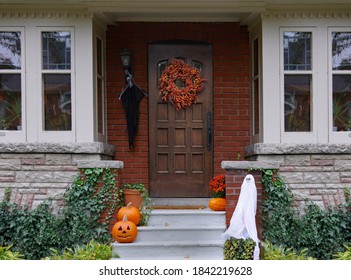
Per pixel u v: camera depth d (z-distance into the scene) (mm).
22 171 7684
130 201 7797
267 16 7812
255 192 6719
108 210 7488
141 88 8680
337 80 7926
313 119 7824
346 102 7914
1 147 7648
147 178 8656
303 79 7910
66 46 7816
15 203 7566
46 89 7836
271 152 7660
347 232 7434
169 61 8766
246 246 6367
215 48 8703
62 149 7633
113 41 8672
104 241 7395
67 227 7398
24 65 7766
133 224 7273
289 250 6707
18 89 7832
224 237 7078
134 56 8688
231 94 8688
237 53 8695
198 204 8477
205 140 8758
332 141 7820
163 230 7418
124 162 8656
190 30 8695
